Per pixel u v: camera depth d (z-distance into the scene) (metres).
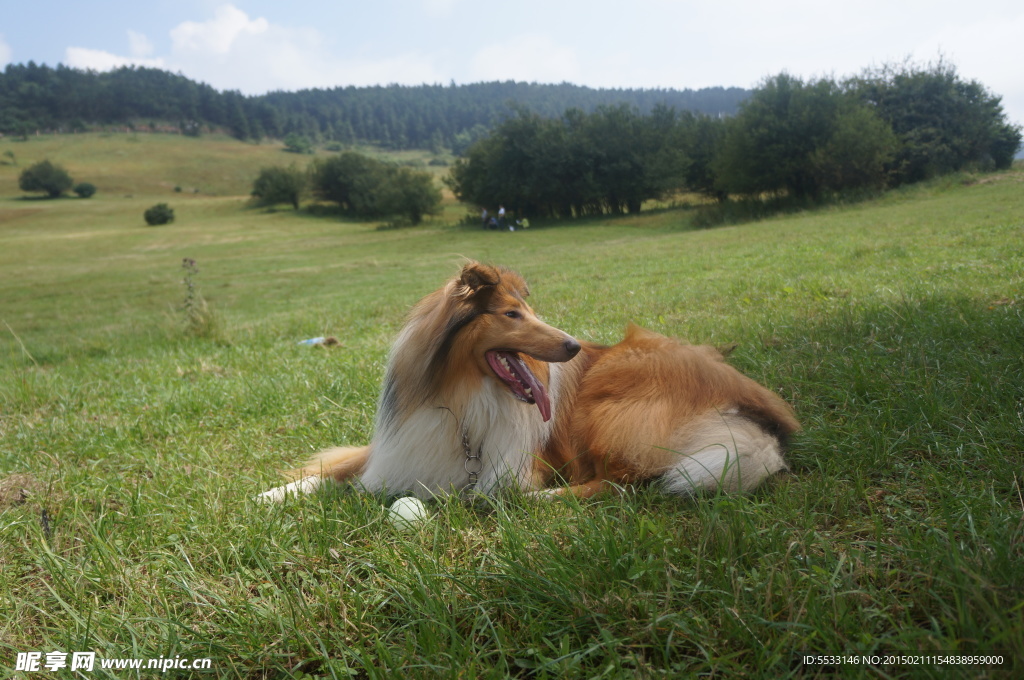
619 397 3.61
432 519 3.04
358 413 5.09
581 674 1.96
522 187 55.84
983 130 38.28
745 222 36.69
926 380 3.85
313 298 21.03
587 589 2.30
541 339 3.20
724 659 1.87
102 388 7.14
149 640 2.29
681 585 2.23
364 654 2.02
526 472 3.49
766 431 3.36
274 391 5.94
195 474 4.02
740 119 39.72
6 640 2.41
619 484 3.44
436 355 3.37
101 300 25.16
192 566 2.77
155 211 73.38
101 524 3.19
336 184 80.75
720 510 2.69
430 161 193.12
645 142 53.38
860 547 2.43
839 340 5.27
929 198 31.55
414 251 40.62
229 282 28.88
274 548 2.86
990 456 2.93
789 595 2.08
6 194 111.44
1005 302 5.84
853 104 36.75
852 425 3.48
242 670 2.15
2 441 5.11
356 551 2.79
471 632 2.11
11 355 11.44
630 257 21.33
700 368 3.60
